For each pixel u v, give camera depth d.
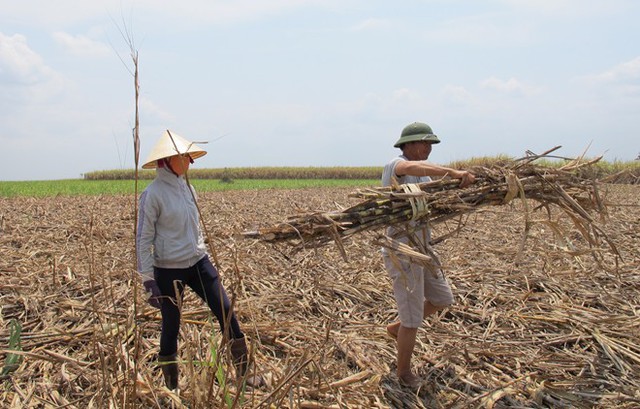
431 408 3.51
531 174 4.01
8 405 3.38
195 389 2.74
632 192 18.41
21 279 6.13
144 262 3.39
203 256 3.64
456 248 8.48
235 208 15.63
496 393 3.60
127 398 2.74
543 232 9.66
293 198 21.25
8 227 10.41
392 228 3.74
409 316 3.69
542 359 4.20
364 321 5.09
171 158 3.44
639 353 4.35
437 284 3.94
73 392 3.55
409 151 3.85
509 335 4.76
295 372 2.71
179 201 3.49
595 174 4.21
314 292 5.93
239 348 3.60
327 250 8.04
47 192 24.62
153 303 3.43
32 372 3.78
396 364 4.12
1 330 4.61
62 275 6.33
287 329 4.73
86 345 4.24
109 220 11.75
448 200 3.65
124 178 52.41
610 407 3.50
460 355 4.27
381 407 3.40
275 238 3.53
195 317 4.97
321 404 3.24
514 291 6.00
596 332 4.67
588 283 6.27
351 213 3.56
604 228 9.98
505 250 8.08
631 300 5.71
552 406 3.52
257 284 6.04
